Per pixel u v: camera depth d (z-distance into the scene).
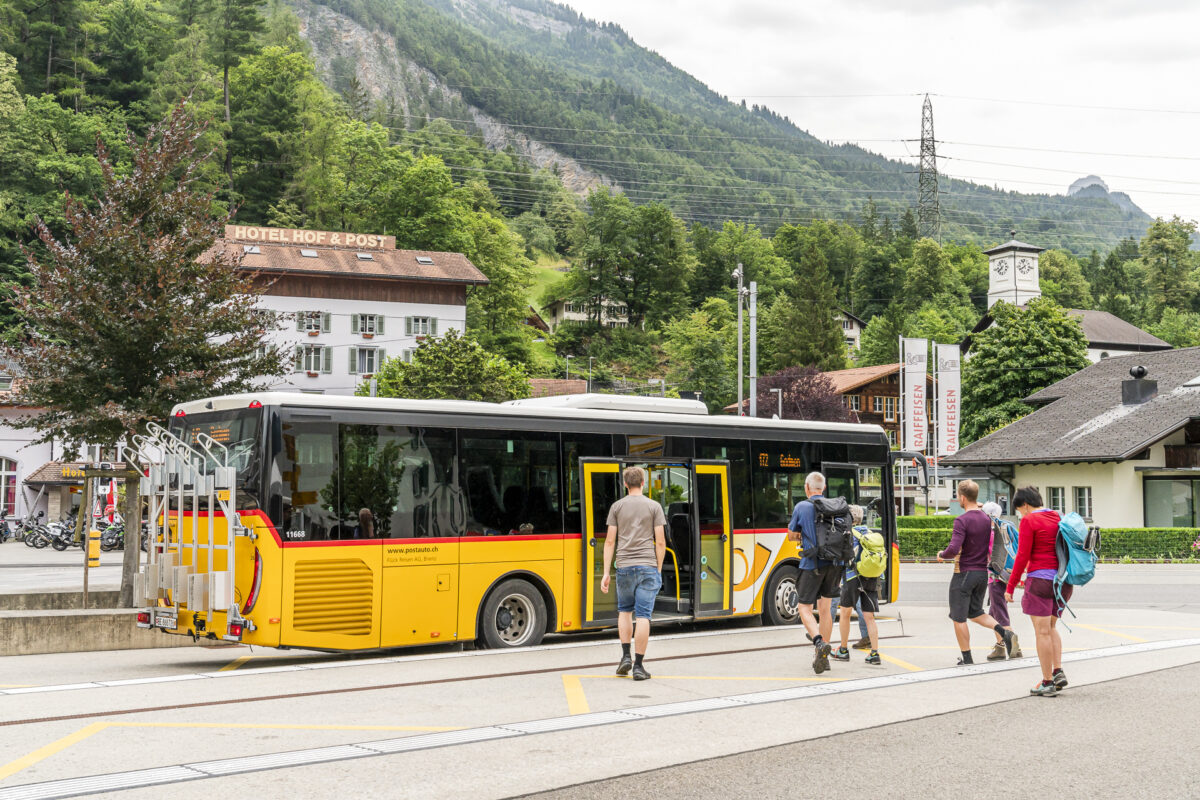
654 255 151.00
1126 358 50.22
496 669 11.82
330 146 115.06
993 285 124.75
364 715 9.16
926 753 7.87
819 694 10.28
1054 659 10.29
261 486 12.08
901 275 169.88
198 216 19.14
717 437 16.33
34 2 105.81
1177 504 39.84
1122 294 164.62
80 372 17.75
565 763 7.45
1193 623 17.30
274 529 12.06
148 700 9.88
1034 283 123.50
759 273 170.62
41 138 89.31
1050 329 61.12
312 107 115.69
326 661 12.88
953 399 51.25
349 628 12.51
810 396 77.50
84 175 84.94
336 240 88.50
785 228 195.38
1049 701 10.01
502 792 6.69
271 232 86.00
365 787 6.76
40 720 8.91
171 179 19.61
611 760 7.55
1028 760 7.67
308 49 160.38
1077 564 10.20
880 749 8.00
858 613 13.44
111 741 8.09
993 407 61.66
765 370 116.50
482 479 13.80
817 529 11.73
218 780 6.91
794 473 17.23
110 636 15.15
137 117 101.75
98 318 17.36
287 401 12.36
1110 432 41.53
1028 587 10.42
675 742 8.16
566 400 15.10
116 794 6.55
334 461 12.59
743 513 16.48
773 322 118.94
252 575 11.99
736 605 16.23
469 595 13.52
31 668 12.86
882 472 18.45
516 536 14.00
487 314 116.00
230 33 109.31
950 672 11.78
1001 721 9.07
